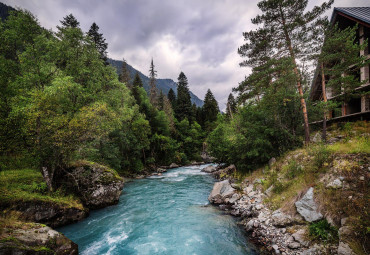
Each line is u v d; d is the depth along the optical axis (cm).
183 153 4512
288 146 1530
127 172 2814
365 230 532
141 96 4300
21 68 1402
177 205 1336
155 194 1667
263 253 680
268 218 880
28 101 1122
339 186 711
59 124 1077
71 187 1234
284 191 1015
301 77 1363
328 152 956
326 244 592
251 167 1684
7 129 823
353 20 1600
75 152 1209
